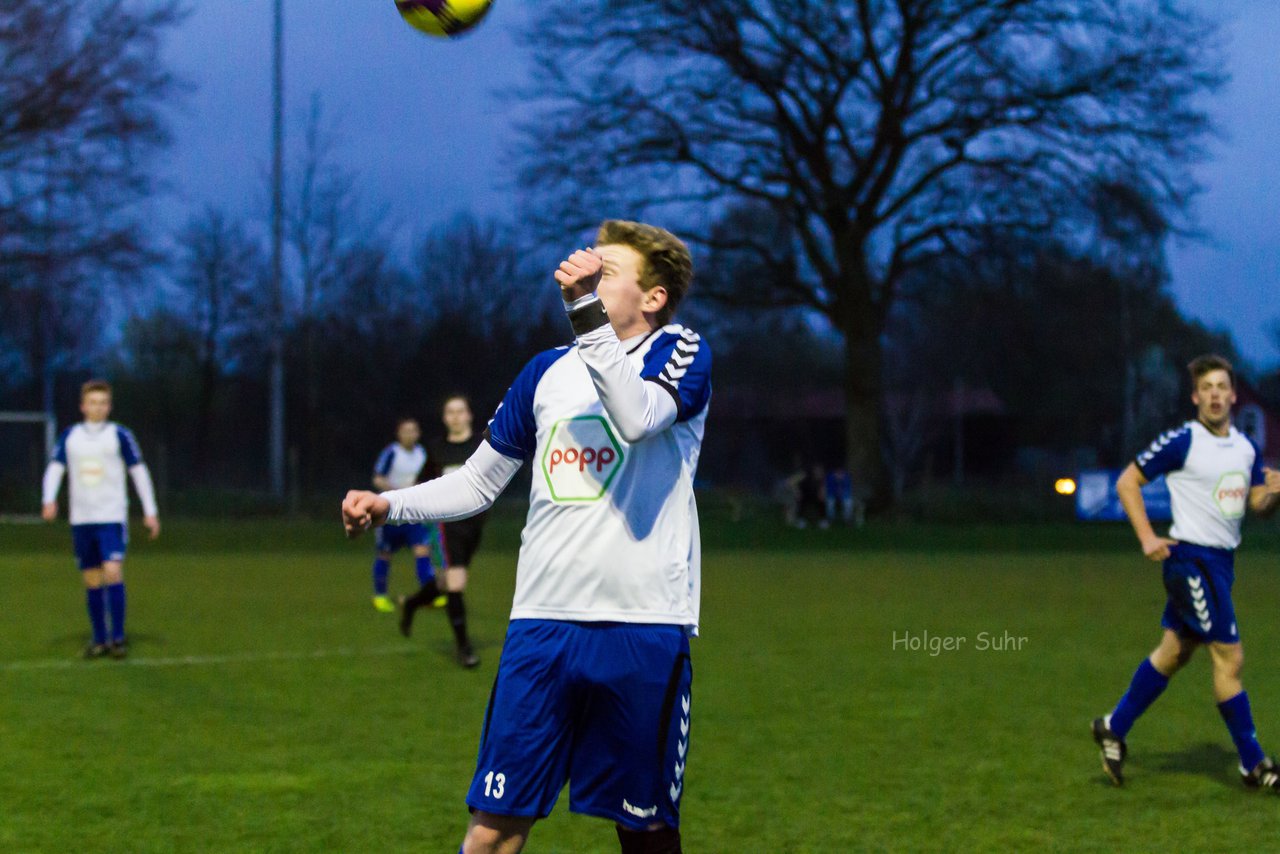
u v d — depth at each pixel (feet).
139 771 33.65
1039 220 169.78
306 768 34.09
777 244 192.95
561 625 17.42
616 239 18.47
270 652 56.95
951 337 293.23
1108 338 208.95
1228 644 32.32
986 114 168.86
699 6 168.04
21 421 181.27
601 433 17.51
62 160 165.68
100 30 162.91
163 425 287.69
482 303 255.29
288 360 252.21
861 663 54.24
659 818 17.52
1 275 169.17
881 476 189.26
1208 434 32.76
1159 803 30.89
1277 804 30.89
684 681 17.60
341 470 252.83
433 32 19.93
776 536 156.76
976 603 80.48
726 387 325.83
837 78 176.24
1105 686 48.19
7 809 29.71
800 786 32.45
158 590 87.45
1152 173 164.86
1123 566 115.96
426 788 31.94
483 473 18.79
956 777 33.47
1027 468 278.67
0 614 72.23
